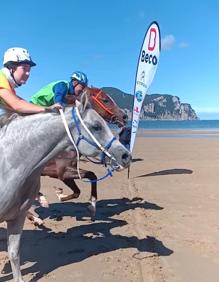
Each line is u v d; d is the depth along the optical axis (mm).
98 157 5410
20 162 5129
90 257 6855
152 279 6039
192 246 7402
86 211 9625
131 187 12344
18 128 5230
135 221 8844
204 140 31828
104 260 6727
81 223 8711
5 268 6355
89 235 7961
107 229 8312
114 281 6000
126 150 5406
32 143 5148
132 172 15094
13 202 5172
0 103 5594
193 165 16703
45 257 6852
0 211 5152
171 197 11062
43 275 6156
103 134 5352
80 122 5270
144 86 10172
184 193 11531
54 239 7719
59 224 8625
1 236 7809
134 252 7062
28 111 5395
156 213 9484
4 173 5121
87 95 5352
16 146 5141
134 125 9953
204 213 9484
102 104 8500
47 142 5199
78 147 5340
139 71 10156
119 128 9055
